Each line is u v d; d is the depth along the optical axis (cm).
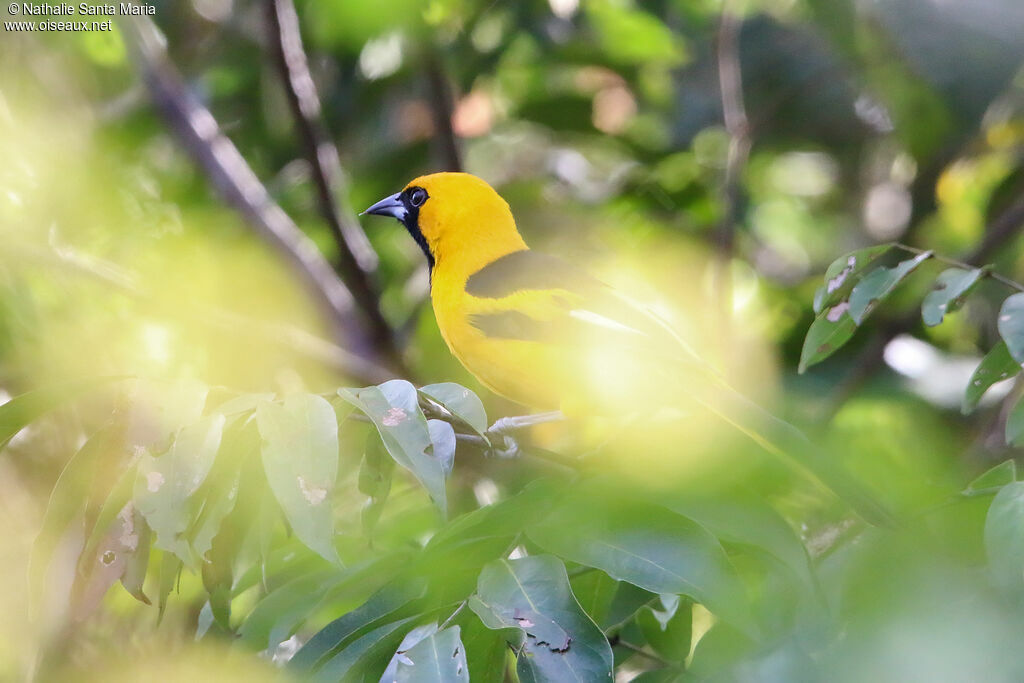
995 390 1227
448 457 571
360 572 725
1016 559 570
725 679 605
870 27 1341
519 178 1474
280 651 799
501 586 568
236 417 580
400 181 1509
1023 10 1292
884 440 1015
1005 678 554
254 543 698
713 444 672
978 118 1343
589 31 1412
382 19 1273
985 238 1328
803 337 1380
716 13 1500
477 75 1405
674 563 589
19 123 1191
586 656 543
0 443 598
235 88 1531
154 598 870
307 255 1446
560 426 1235
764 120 1438
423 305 1425
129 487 581
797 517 791
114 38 1322
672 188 1425
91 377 585
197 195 1443
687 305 1370
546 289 991
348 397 571
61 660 790
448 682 526
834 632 597
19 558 812
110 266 1184
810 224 1536
